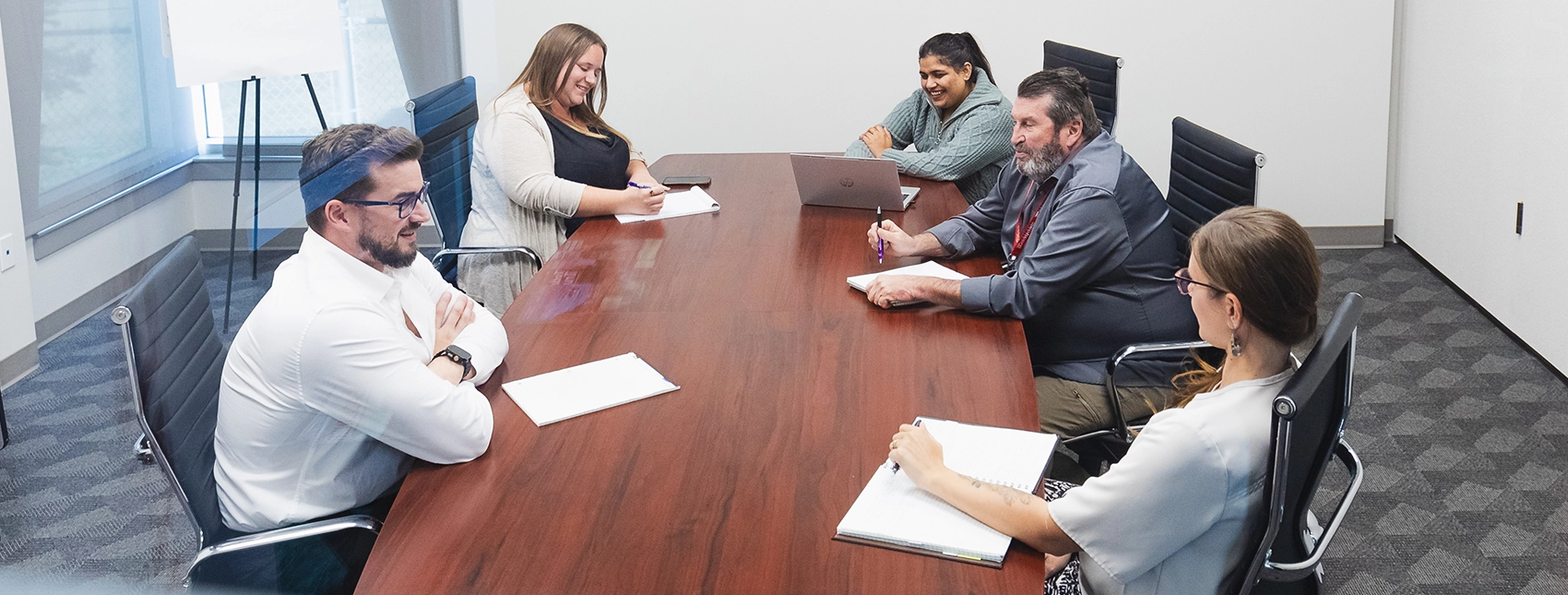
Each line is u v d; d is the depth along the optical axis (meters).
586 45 2.85
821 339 1.98
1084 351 2.27
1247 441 1.26
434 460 1.50
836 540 1.31
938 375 1.81
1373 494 2.65
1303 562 1.36
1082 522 1.29
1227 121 4.77
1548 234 3.35
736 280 2.34
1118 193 2.17
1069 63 3.88
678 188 3.25
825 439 1.58
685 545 1.30
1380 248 4.80
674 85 4.90
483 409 1.55
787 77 4.88
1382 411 3.12
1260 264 1.25
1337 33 4.62
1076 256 2.12
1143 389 2.22
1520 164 3.55
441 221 2.51
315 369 1.34
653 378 1.79
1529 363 3.43
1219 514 1.27
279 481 1.38
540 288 2.30
